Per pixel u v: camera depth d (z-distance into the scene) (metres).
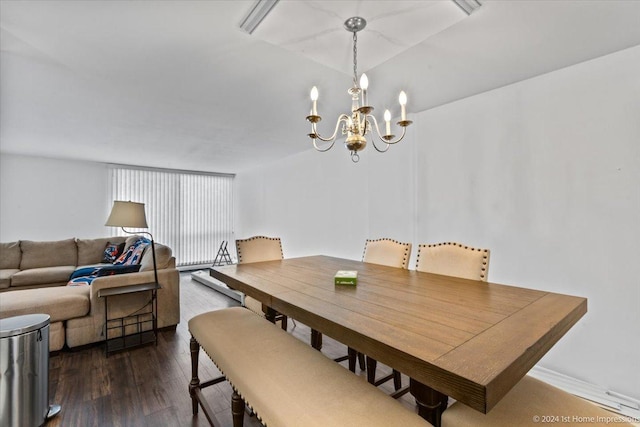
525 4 1.48
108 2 1.43
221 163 5.76
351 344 1.06
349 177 4.09
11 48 1.83
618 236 1.95
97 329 2.74
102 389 2.05
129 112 2.95
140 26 1.63
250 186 6.51
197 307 3.93
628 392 1.90
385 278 1.87
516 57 2.01
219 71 2.15
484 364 0.81
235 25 1.63
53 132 3.61
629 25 1.66
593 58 2.03
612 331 1.96
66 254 4.46
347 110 2.97
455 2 1.43
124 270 3.08
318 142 4.22
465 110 2.75
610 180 1.98
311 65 2.07
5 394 1.58
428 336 1.00
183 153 4.80
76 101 2.67
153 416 1.77
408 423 0.93
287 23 1.57
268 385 1.13
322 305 1.34
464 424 0.99
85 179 5.36
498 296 1.46
